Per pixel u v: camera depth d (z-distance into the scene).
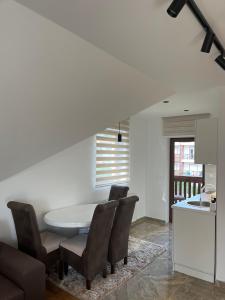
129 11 1.26
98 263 2.68
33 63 1.47
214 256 2.80
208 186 4.12
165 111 4.37
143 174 5.46
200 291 2.62
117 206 2.87
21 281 2.04
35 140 2.32
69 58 1.60
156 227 4.92
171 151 5.36
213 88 2.77
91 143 4.08
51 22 1.34
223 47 1.67
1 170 2.61
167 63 1.97
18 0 1.16
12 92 1.59
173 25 1.40
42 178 3.28
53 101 1.89
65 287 2.66
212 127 2.92
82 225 2.77
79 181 3.86
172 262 3.16
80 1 1.18
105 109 2.43
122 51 1.73
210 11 1.25
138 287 2.69
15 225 2.75
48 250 2.71
